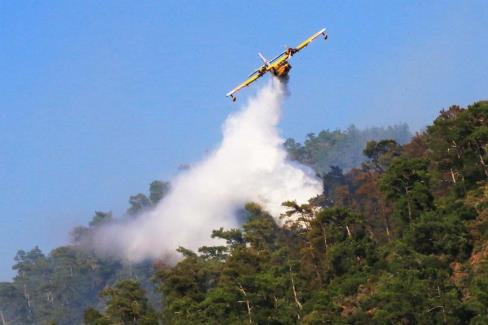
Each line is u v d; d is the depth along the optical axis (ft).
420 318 629.10
